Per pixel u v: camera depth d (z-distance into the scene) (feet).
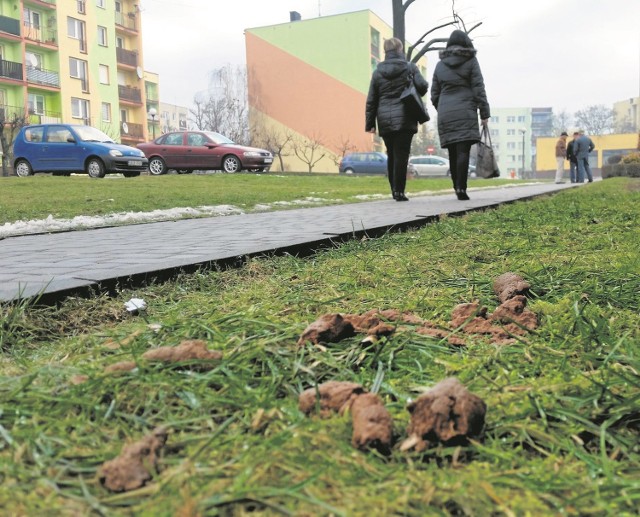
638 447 3.73
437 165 137.59
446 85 31.60
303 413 4.15
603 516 2.98
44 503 3.05
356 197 39.86
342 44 198.49
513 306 6.63
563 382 4.64
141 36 175.73
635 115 423.64
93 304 8.66
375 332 5.91
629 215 17.93
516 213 19.72
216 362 5.09
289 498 3.05
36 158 66.49
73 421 4.06
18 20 133.90
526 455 3.70
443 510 2.99
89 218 24.17
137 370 4.84
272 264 11.90
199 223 21.89
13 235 18.86
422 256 11.68
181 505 2.93
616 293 7.62
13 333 7.16
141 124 177.99
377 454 3.55
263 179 65.67
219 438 3.81
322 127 203.92
